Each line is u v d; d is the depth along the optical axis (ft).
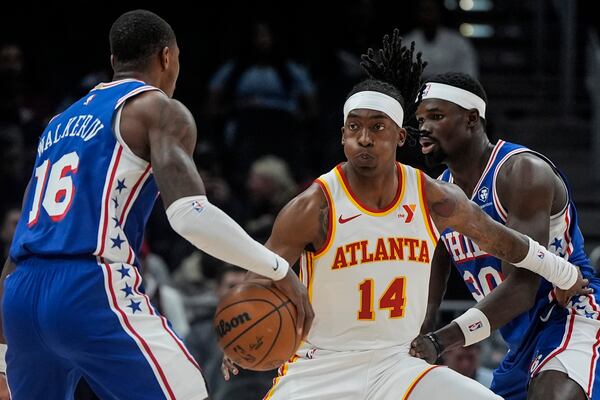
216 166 88.69
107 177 32.17
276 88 92.38
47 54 110.42
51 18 112.47
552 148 99.04
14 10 111.86
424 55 89.71
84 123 33.14
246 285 32.07
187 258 76.89
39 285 31.78
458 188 34.19
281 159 90.58
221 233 30.40
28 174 83.41
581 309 37.17
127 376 31.65
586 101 106.32
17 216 66.18
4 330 32.89
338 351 33.91
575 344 36.35
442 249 40.14
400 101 33.32
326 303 33.55
